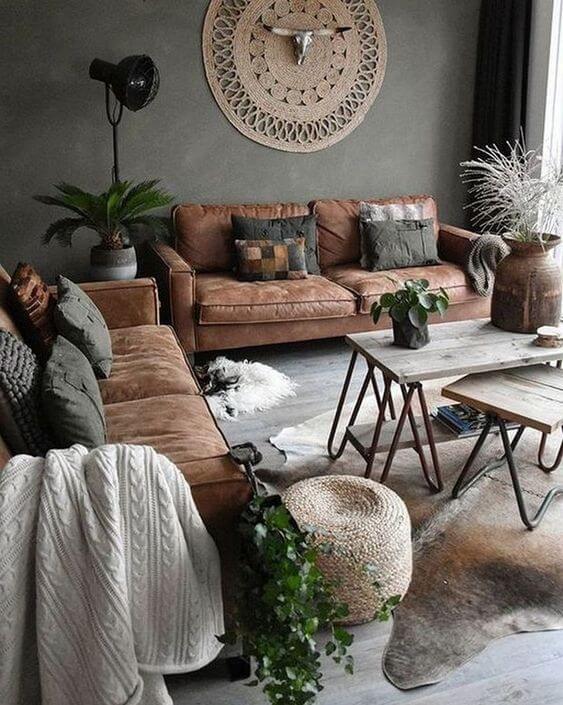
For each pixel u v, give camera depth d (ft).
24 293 8.43
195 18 14.32
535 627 6.79
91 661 5.10
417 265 14.75
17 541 5.00
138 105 12.83
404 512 6.98
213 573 5.57
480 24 16.16
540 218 10.26
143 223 13.57
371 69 15.71
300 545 5.46
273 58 15.01
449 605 7.08
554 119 15.12
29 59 13.56
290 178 15.83
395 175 16.61
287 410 11.64
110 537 5.01
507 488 9.16
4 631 4.95
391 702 5.97
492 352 9.10
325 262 15.19
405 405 8.75
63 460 5.25
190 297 12.64
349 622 6.75
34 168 14.11
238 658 6.14
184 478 5.59
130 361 9.58
